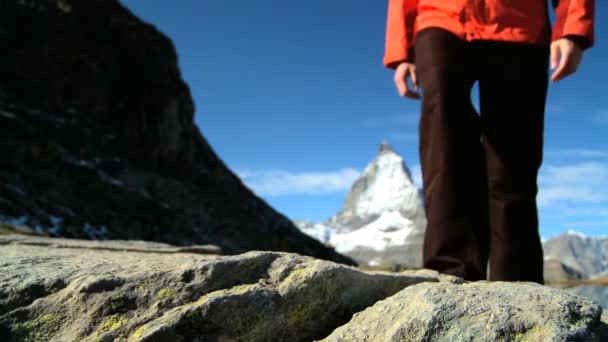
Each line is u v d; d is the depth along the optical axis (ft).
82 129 159.53
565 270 614.75
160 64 212.64
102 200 134.72
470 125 10.61
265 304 6.54
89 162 150.71
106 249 15.35
